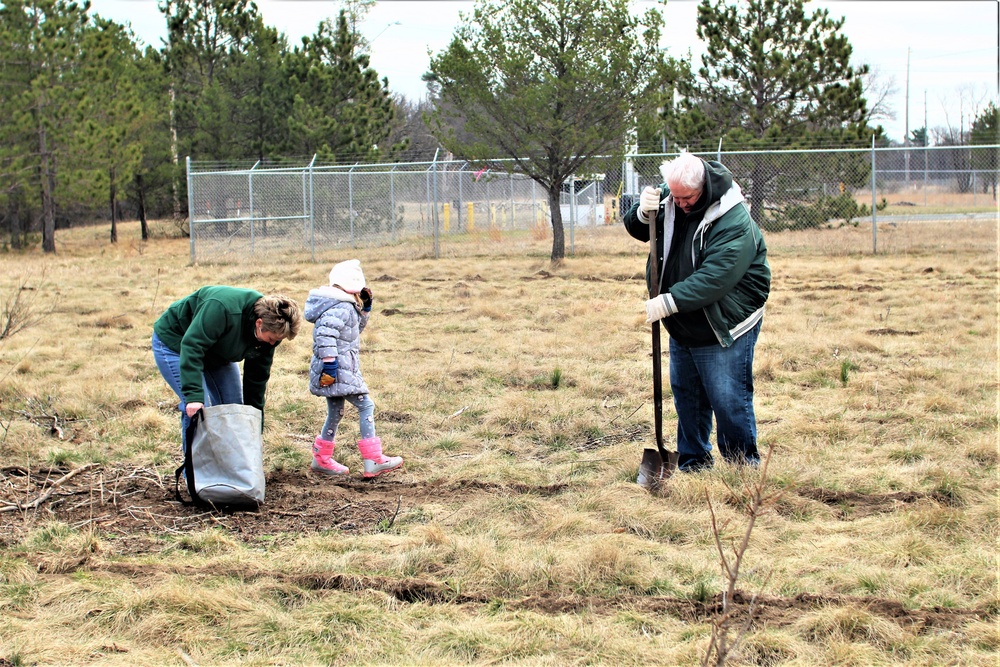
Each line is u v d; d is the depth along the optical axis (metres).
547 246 21.55
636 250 20.23
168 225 35.72
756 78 23.84
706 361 5.29
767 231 22.08
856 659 3.33
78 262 20.95
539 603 3.87
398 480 5.64
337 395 5.56
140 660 3.42
